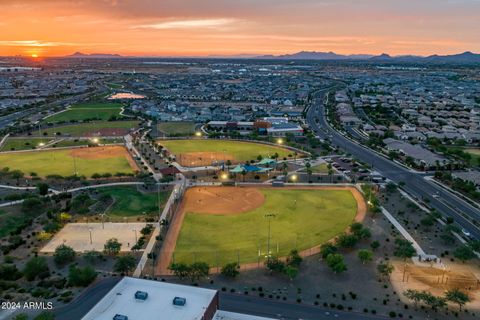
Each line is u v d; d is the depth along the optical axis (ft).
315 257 423.64
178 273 381.81
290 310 337.11
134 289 299.79
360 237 454.40
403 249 417.49
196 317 268.00
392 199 588.91
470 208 563.89
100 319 266.16
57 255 403.95
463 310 338.75
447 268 403.13
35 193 593.83
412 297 340.18
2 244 445.78
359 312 335.88
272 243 453.58
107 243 424.87
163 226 489.26
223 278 384.06
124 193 606.96
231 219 518.78
